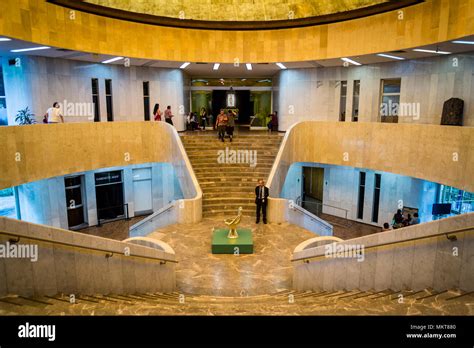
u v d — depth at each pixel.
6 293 5.50
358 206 20.14
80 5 14.25
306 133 17.92
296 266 9.41
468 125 14.52
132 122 16.98
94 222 18.94
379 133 15.42
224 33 17.91
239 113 26.12
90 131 15.31
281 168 16.39
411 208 17.62
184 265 10.84
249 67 20.50
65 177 17.62
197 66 20.16
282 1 16.45
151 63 18.86
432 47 13.51
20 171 12.01
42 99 16.39
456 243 5.51
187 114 24.62
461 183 11.34
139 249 8.00
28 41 12.62
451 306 4.70
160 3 16.11
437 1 12.46
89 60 17.81
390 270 6.62
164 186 21.58
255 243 12.42
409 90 17.16
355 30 15.73
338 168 20.72
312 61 17.75
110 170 19.39
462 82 14.73
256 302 7.09
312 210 22.53
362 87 19.45
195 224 14.14
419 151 13.52
